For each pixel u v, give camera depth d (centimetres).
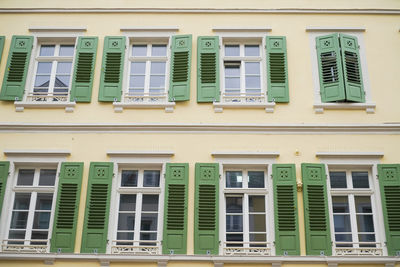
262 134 1039
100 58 1123
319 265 926
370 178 1014
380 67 1109
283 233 948
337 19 1166
